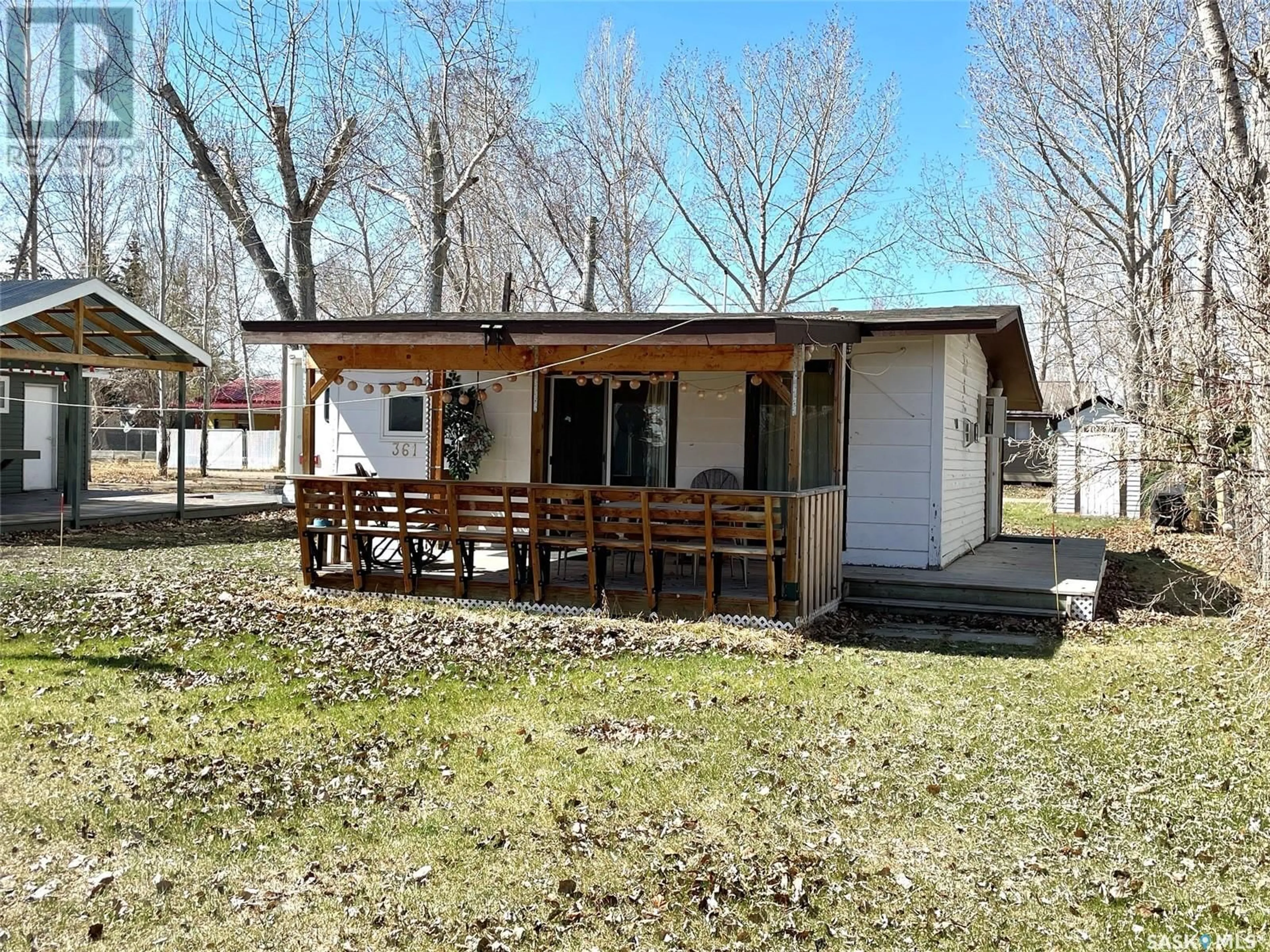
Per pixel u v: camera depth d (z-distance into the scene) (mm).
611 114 31141
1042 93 23172
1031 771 4988
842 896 3707
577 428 11664
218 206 22594
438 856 3996
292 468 14969
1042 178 24219
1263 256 6516
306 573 9312
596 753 5160
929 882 3820
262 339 9141
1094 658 7398
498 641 7488
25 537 13367
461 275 28859
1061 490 9992
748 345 7992
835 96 31234
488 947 3350
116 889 3701
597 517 8367
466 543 9359
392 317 10586
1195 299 7715
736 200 32781
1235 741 5441
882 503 10445
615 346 8148
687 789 4699
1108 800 4613
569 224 31031
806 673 6758
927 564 10281
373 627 7855
